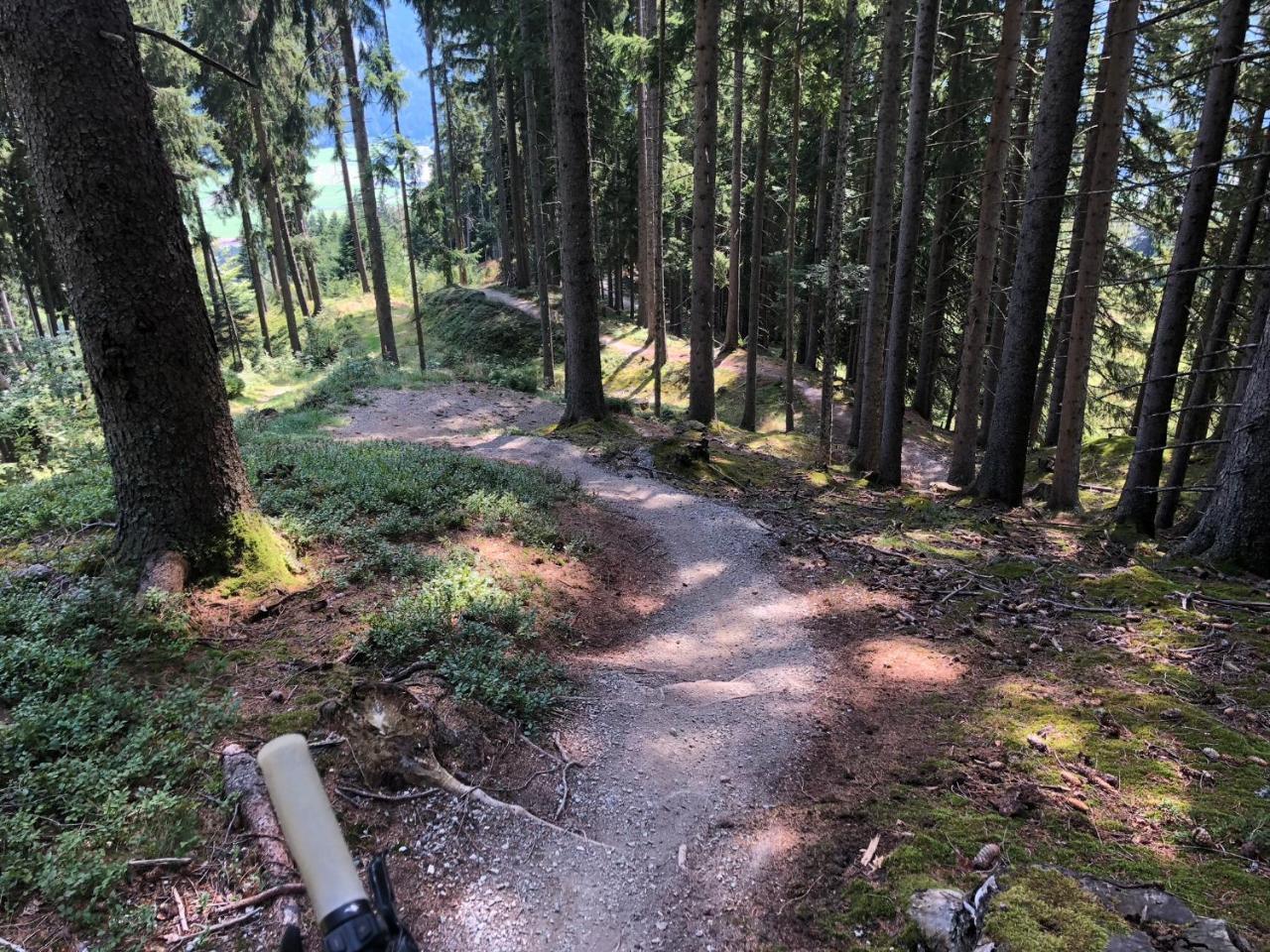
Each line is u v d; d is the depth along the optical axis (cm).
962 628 638
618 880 362
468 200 5706
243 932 304
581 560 816
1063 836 350
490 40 2633
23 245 2122
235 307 4272
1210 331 1353
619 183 3144
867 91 1909
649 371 2955
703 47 1560
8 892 302
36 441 1373
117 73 477
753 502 1177
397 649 502
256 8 2745
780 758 460
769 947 311
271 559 594
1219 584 668
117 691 432
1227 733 429
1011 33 1290
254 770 381
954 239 2177
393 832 372
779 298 2988
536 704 490
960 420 1570
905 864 338
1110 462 1917
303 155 3622
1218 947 267
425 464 987
